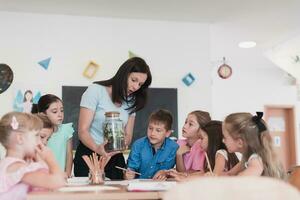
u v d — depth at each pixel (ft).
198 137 8.00
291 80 21.01
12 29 11.85
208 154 7.18
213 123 7.40
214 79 19.72
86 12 12.01
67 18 12.22
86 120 7.50
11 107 11.56
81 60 12.17
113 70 12.32
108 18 12.47
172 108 12.53
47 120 7.07
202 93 12.85
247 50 16.21
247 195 2.89
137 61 7.38
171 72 12.71
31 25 11.98
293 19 12.53
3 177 4.80
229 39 14.60
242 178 2.99
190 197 2.93
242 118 5.99
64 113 11.78
